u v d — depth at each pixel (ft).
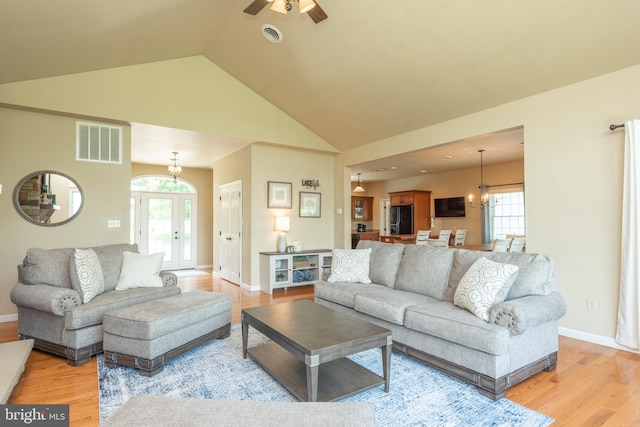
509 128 13.44
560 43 10.34
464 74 12.68
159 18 12.06
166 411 4.45
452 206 30.48
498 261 9.77
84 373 8.86
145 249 26.78
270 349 9.79
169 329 9.10
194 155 22.94
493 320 7.94
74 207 14.58
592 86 11.14
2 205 13.34
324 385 7.75
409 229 32.86
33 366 9.25
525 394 7.82
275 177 20.51
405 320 9.41
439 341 8.69
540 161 12.37
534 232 12.48
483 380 7.74
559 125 11.91
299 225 21.40
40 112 13.88
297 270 20.12
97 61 13.69
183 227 28.27
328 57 14.16
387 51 12.84
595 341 11.01
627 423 6.75
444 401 7.52
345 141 20.57
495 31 10.68
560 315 8.81
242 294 18.52
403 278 11.88
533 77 11.82
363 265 13.29
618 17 9.14
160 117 15.90
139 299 10.94
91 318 9.55
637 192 9.87
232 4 12.79
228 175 22.79
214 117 17.42
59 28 10.71
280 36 13.85
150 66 15.72
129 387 8.11
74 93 13.99
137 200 26.61
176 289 12.41
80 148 14.75
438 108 14.92
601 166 10.94
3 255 13.35
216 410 4.48
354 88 15.53
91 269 10.53
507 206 27.35
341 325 8.35
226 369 9.10
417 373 8.89
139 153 22.26
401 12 11.15
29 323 10.22
